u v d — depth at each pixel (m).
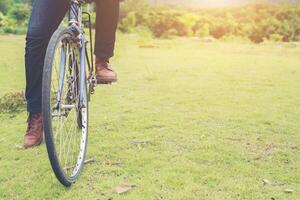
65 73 2.68
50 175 2.90
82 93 2.87
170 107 4.80
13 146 3.50
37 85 3.21
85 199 2.57
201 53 10.91
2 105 4.77
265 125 4.12
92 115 4.42
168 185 2.73
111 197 2.59
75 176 2.75
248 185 2.75
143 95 5.46
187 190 2.66
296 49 12.70
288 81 6.71
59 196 2.61
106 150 3.36
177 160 3.15
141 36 16.69
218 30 18.03
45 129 2.46
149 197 2.57
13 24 17.88
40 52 3.06
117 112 4.55
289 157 3.26
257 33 17.48
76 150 3.06
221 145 3.47
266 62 9.18
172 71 7.59
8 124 4.20
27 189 2.72
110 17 3.21
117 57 9.62
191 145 3.48
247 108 4.80
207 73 7.41
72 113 3.28
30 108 3.33
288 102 5.16
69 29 2.69
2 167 3.07
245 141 3.61
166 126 4.02
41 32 2.98
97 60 3.29
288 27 17.80
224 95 5.53
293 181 2.83
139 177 2.86
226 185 2.74
